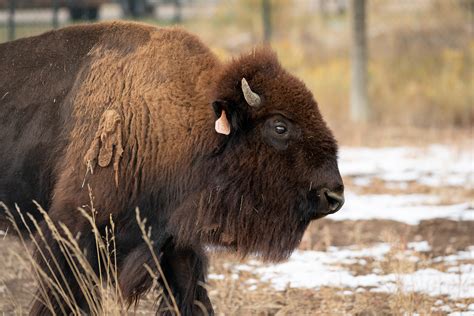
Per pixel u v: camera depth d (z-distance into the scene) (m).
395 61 80.19
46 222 20.47
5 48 22.75
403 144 56.00
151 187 20.55
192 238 20.56
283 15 96.25
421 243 30.69
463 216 34.69
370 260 28.75
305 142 20.14
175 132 20.61
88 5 69.88
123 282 20.30
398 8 91.38
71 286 19.98
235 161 20.42
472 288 25.03
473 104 69.44
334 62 81.94
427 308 23.08
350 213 35.31
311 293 25.41
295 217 20.36
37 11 67.06
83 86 21.23
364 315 23.45
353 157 50.62
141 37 21.55
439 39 84.44
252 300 24.58
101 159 20.33
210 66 21.36
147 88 20.83
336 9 107.88
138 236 20.53
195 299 21.16
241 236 20.62
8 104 22.02
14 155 21.77
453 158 49.00
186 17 97.31
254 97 20.02
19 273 26.14
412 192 39.97
